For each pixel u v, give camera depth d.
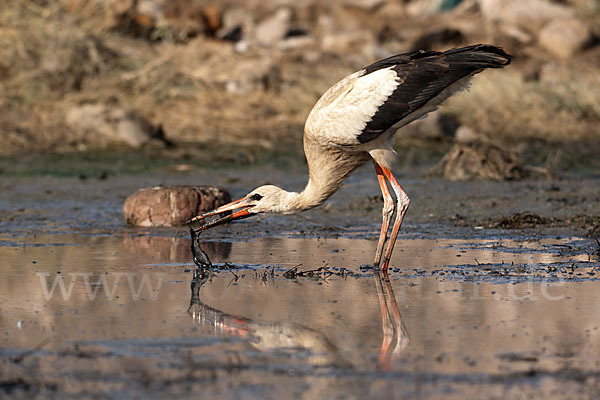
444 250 11.79
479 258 11.20
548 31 31.31
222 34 31.14
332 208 15.72
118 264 10.90
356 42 31.80
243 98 25.23
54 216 14.88
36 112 23.05
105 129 22.23
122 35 27.89
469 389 6.39
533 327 7.91
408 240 12.65
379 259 10.70
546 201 15.98
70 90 24.22
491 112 25.44
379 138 10.79
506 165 19.00
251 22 34.62
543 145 22.75
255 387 6.44
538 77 28.31
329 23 35.91
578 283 9.68
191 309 8.65
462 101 25.77
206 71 26.44
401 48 31.77
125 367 6.88
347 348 7.34
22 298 9.09
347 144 10.75
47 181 18.45
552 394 6.30
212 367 6.88
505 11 34.28
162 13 30.08
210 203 14.36
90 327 7.99
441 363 6.95
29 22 25.09
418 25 35.62
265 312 8.52
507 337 7.61
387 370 6.80
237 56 28.53
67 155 20.94
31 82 23.89
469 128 23.55
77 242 12.54
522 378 6.60
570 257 11.22
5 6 25.39
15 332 7.82
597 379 6.59
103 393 6.34
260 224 14.33
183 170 19.89
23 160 20.36
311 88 25.78
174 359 7.08
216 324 8.10
